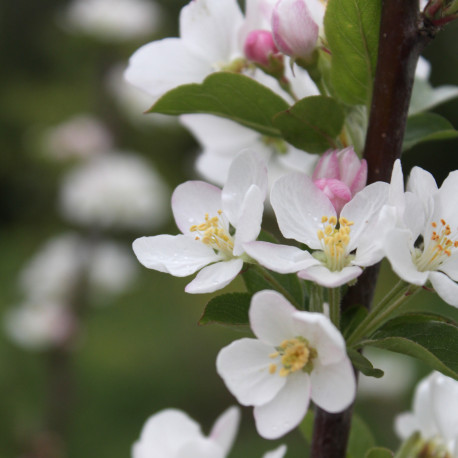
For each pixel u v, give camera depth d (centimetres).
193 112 67
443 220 59
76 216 205
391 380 181
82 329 194
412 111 71
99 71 206
